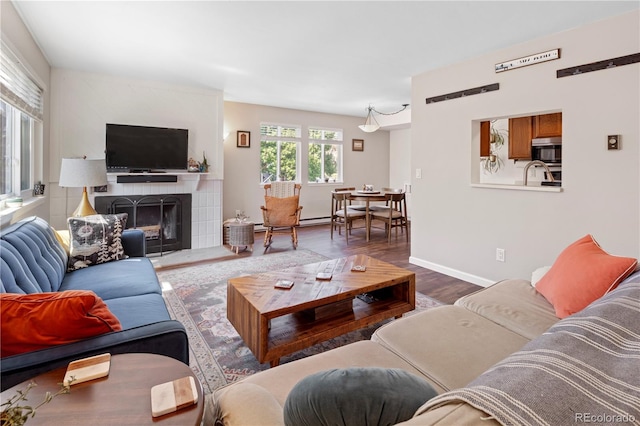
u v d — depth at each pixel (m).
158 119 4.72
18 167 2.99
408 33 2.98
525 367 0.62
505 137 5.03
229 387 1.16
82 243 2.64
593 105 2.65
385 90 5.15
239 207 6.47
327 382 0.76
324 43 3.26
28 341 1.11
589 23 2.66
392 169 8.56
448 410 0.54
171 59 3.77
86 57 3.71
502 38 3.01
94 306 1.23
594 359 0.65
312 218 7.43
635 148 2.46
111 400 0.90
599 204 2.65
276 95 5.53
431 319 1.68
